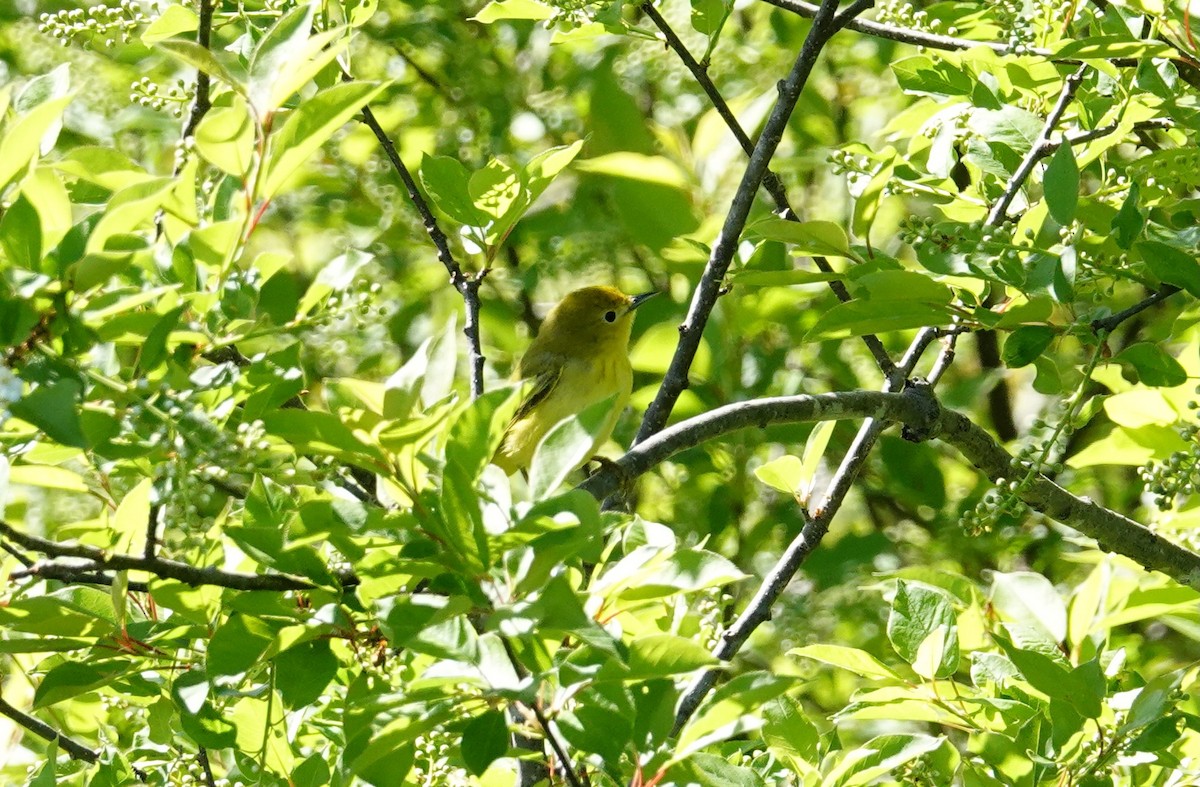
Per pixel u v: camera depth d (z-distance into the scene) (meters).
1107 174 9.28
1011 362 7.22
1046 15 9.23
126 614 6.98
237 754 7.39
